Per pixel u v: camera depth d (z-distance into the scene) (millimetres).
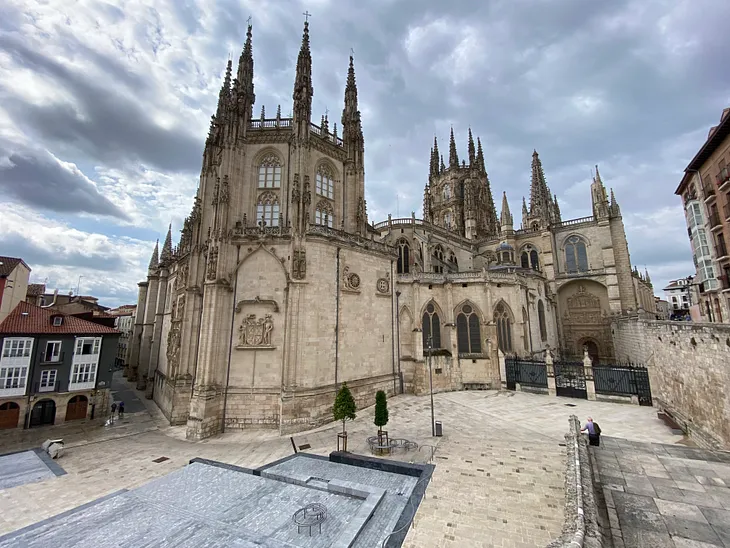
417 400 41469
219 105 41969
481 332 49562
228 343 34156
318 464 23047
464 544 13266
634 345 49094
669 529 11344
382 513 16328
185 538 14805
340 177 44250
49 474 23578
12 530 16609
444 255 71125
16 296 42188
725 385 20688
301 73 40656
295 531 15141
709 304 37250
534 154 102062
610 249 67562
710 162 35000
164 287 58781
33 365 38094
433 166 109000
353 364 38281
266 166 39812
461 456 22641
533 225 95312
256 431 31984
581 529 8938
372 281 42531
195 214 41750
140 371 61531
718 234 34719
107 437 32688
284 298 34812
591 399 39469
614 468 16438
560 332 71500
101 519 16625
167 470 23812
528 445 24562
